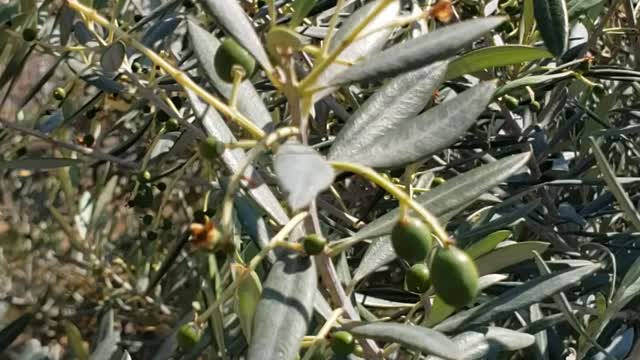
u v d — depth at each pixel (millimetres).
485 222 414
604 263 470
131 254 784
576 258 495
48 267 887
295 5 279
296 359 256
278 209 275
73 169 686
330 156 265
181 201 840
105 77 446
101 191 687
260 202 273
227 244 204
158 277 440
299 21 281
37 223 907
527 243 332
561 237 527
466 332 324
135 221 857
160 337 741
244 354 395
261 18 484
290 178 170
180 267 763
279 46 226
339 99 533
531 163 484
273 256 297
